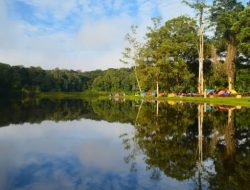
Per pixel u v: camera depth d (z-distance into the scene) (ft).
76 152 49.34
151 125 83.82
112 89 502.79
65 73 645.10
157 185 33.01
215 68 224.53
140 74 263.70
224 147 52.65
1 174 36.17
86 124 89.35
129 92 406.62
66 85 612.70
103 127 82.43
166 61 240.12
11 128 78.23
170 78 258.98
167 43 246.27
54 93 536.83
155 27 263.90
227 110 118.52
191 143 56.54
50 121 96.07
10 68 488.02
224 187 32.48
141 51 262.47
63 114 123.13
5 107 162.91
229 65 217.97
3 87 433.07
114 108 158.20
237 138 61.11
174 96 242.58
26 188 31.27
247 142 57.06
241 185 33.04
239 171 38.40
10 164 41.01
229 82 218.18
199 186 32.73
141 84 271.49
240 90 224.53
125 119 101.96
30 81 541.75
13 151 49.60
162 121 91.45
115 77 506.89
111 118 106.22
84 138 64.13
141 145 55.62
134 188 31.86
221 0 222.48
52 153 48.37
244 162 42.63
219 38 241.76
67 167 39.86
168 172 37.96
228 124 80.94
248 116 97.86
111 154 48.01
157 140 60.54
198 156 46.26
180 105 156.15
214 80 240.94
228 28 214.48
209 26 222.28
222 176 36.35
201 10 219.20
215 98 185.06
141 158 45.37
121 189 31.45
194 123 84.33
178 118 97.50
